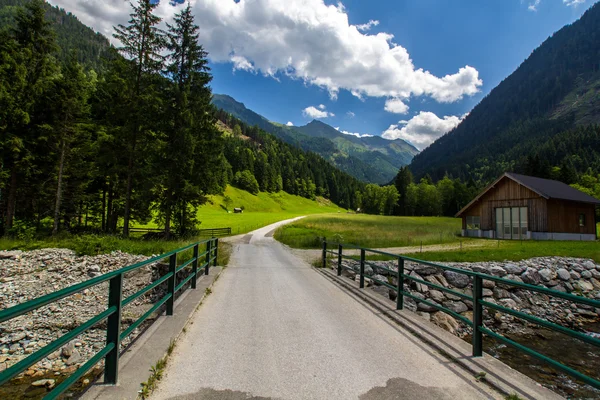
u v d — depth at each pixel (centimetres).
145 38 2303
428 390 339
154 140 2325
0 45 2206
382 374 374
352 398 320
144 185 2272
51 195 2509
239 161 14338
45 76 2378
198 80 2478
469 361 405
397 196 12238
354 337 498
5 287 1109
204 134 2558
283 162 17825
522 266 1420
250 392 326
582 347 823
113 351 326
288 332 516
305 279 1019
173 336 465
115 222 2852
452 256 1591
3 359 702
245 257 1634
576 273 1459
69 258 1352
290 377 362
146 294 1031
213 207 9588
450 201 11312
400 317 590
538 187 2689
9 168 2231
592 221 2856
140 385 326
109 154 2225
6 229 2166
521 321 1035
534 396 321
